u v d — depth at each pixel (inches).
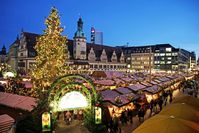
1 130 588.4
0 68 2301.9
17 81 1531.7
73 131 775.7
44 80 1358.3
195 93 1585.9
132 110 981.8
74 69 3294.8
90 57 4079.7
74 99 703.1
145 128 380.5
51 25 1457.9
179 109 490.6
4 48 4968.0
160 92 1412.4
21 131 681.0
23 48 3189.0
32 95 1236.5
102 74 2210.9
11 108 830.5
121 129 844.0
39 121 692.1
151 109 1041.5
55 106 683.4
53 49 1419.8
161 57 5580.7
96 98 757.3
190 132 358.9
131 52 5723.4
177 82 2317.9
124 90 1167.6
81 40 3814.0
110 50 4734.3
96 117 725.3
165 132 357.4
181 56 5698.8
